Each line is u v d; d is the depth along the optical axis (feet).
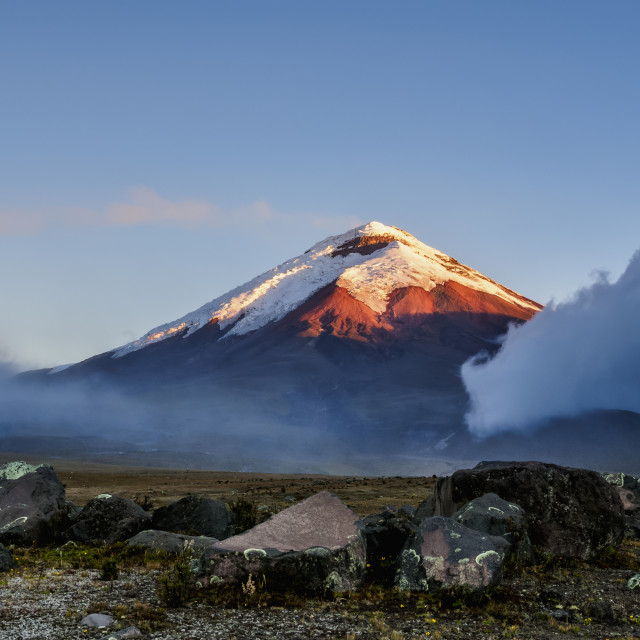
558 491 77.15
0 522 85.51
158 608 50.72
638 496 107.96
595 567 72.02
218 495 200.85
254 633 45.24
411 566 58.23
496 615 51.39
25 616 48.19
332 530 59.93
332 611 51.08
